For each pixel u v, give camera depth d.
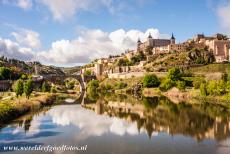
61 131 77.81
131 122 93.88
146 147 62.47
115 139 69.38
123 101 173.38
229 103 146.25
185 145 64.06
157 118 101.88
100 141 67.56
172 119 99.12
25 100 134.50
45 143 64.75
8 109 94.81
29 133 74.19
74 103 163.62
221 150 60.12
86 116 108.00
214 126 85.38
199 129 81.12
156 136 72.75
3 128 79.88
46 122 91.69
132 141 67.69
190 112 115.38
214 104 143.12
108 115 111.25
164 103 154.25
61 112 119.12
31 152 57.72
